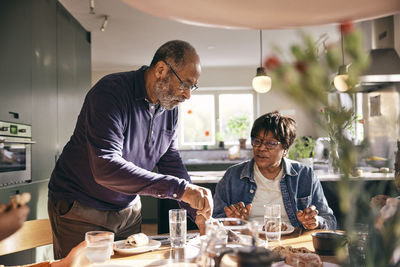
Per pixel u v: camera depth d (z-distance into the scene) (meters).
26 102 3.04
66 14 4.04
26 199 0.62
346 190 0.65
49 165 3.54
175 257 1.22
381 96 3.75
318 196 1.98
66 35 4.04
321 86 0.62
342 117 0.63
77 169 1.59
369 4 0.76
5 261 2.57
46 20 3.49
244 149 6.76
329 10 0.77
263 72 4.14
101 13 4.18
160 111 1.68
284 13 0.78
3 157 2.62
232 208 1.62
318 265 0.98
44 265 1.09
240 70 6.98
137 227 1.80
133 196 1.73
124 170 1.31
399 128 0.83
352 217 0.66
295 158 3.62
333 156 0.66
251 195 1.96
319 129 0.68
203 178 3.17
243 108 7.34
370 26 4.03
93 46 5.45
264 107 6.93
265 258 0.63
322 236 1.22
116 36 5.00
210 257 0.80
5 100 2.68
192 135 7.35
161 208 3.28
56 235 1.65
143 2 0.71
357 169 0.65
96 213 1.61
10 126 2.73
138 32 4.83
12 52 2.80
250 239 0.86
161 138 1.75
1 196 2.61
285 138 1.86
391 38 3.71
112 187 1.34
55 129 3.70
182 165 1.88
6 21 2.71
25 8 3.04
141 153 1.67
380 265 0.64
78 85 4.43
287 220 1.92
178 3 0.73
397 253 0.63
